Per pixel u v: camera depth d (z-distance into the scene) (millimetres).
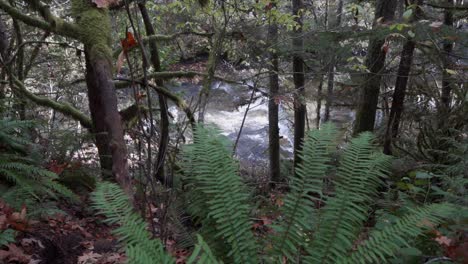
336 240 2195
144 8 5910
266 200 3914
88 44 3820
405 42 5715
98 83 3564
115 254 3551
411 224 2135
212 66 3793
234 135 14656
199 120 3512
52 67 8336
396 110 6891
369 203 3043
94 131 5375
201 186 2463
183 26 6617
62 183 4883
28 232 3609
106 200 2357
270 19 6180
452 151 4723
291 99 5617
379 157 2527
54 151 5559
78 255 3578
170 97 5398
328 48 6418
